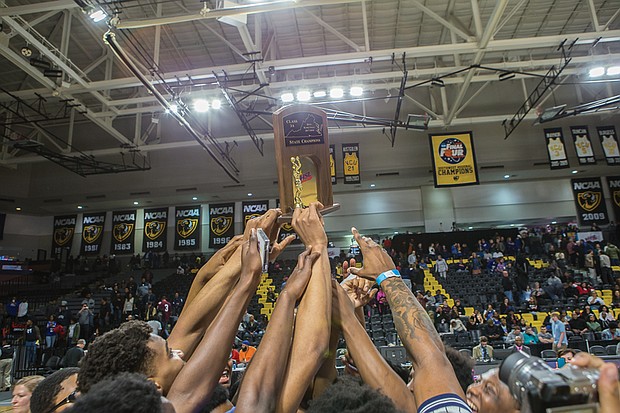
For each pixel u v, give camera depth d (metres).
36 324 16.12
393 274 1.24
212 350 0.99
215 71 13.02
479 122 17.91
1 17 10.65
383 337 10.51
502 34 16.34
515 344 9.48
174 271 21.86
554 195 22.19
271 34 14.54
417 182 22.12
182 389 0.94
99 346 1.08
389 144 20.97
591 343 9.06
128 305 15.52
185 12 13.58
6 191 22.06
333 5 13.94
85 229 23.78
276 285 18.55
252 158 21.23
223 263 1.38
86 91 13.65
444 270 17.39
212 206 22.86
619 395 0.59
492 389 0.97
